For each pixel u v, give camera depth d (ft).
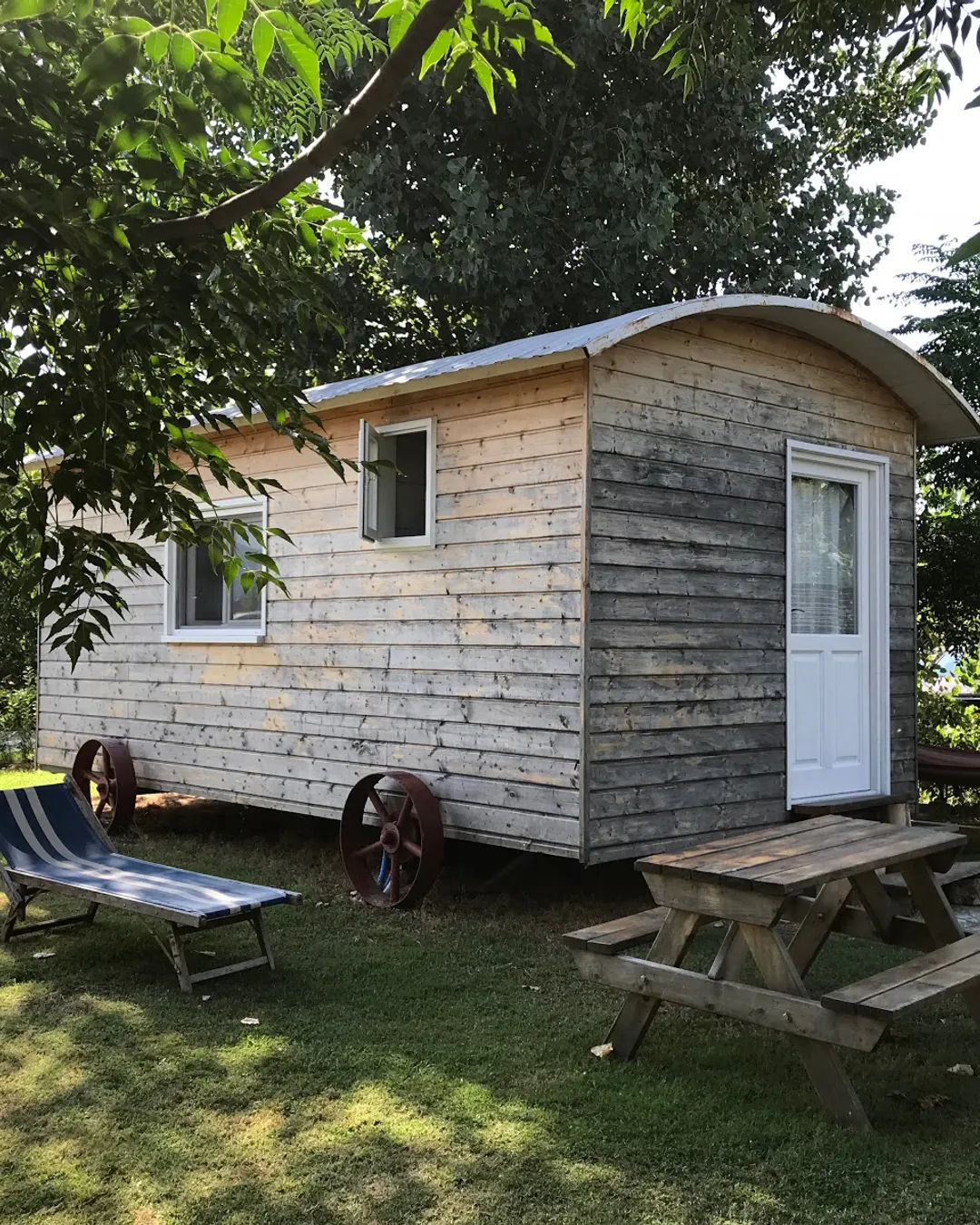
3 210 7.18
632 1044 12.55
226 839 27.27
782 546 21.98
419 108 40.68
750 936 11.35
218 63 6.66
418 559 21.36
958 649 35.45
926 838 13.48
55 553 8.61
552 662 18.69
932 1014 14.25
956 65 14.94
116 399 8.50
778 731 21.63
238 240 10.70
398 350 47.70
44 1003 14.67
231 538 10.39
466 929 18.72
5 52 7.57
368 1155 10.19
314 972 16.10
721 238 41.88
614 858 18.39
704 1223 9.04
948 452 34.04
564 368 18.74
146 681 28.58
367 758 22.31
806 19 21.15
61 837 18.86
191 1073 12.15
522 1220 9.09
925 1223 9.05
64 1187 9.68
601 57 39.86
